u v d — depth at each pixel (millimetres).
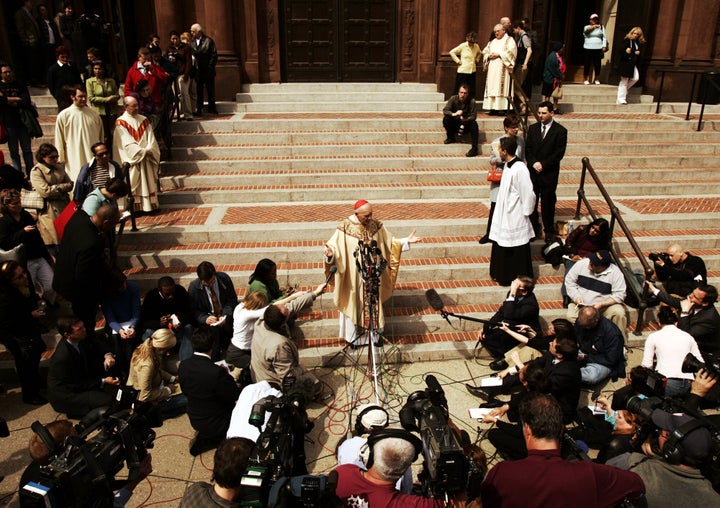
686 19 13945
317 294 6449
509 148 7055
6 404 6031
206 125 11156
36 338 5953
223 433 5246
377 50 13766
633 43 12992
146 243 8117
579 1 15516
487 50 11789
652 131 11789
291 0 13258
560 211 9289
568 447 3787
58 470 3234
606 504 3047
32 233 6789
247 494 3084
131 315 6453
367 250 5840
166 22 12531
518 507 3066
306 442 5426
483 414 5680
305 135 10914
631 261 8195
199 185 9820
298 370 5699
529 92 13188
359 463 4031
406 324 7047
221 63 12641
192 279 7445
